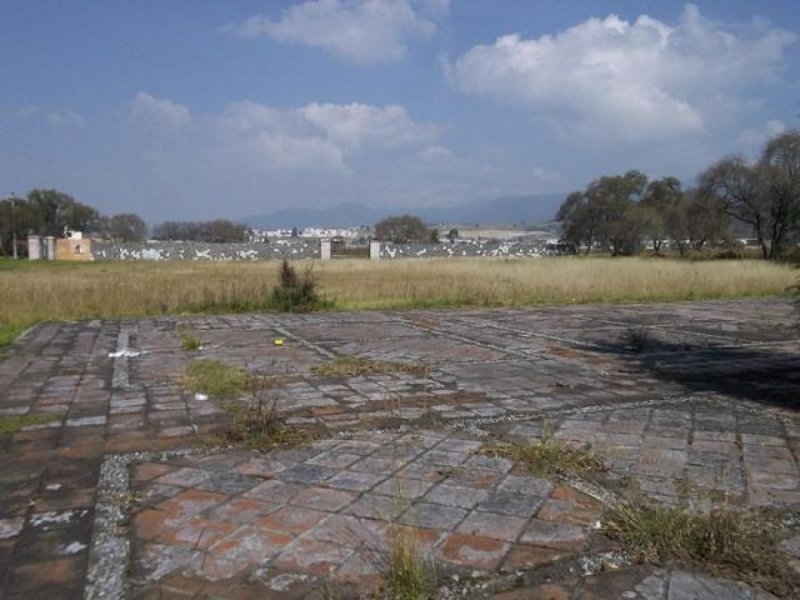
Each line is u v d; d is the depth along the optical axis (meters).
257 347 7.86
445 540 2.69
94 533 2.75
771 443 4.02
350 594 2.28
